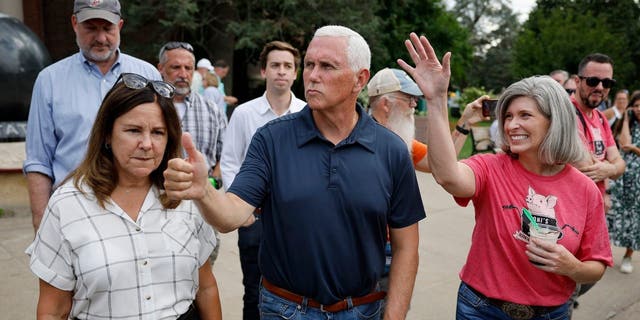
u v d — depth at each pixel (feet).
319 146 6.48
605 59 11.69
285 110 11.76
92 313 5.76
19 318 12.05
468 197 7.20
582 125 11.93
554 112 6.68
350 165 6.40
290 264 6.48
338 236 6.35
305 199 6.31
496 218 7.06
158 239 5.97
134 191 6.03
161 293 5.99
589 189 7.04
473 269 7.37
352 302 6.61
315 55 6.29
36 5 51.06
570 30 87.35
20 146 21.84
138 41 47.96
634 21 112.98
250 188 6.35
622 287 15.67
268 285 6.82
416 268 6.98
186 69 11.71
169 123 5.94
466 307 7.44
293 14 45.19
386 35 54.85
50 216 5.67
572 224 6.86
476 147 36.73
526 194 7.02
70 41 53.06
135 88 5.71
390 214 6.87
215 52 49.73
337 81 6.25
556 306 7.00
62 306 5.85
